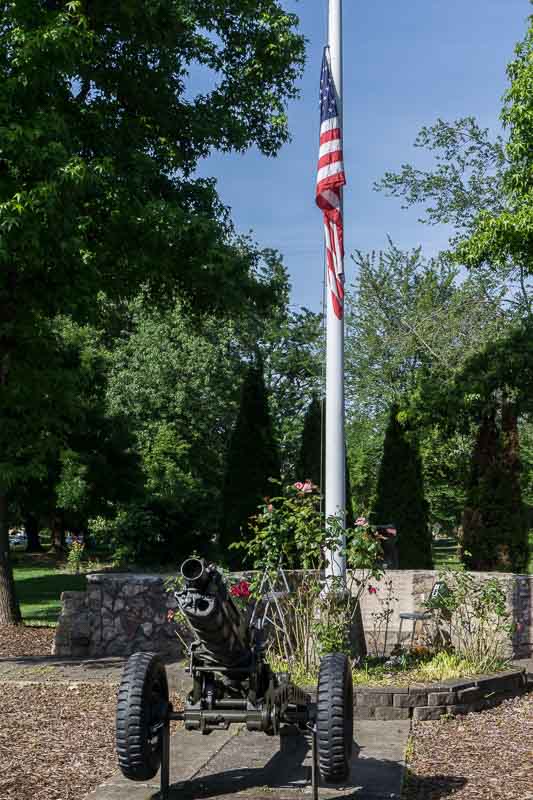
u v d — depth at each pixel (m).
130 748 5.57
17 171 11.99
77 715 8.60
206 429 37.06
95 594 12.27
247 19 16.19
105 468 29.33
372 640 11.91
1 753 7.26
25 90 12.15
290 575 10.40
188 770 6.63
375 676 8.89
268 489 17.52
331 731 5.55
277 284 16.69
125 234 14.42
